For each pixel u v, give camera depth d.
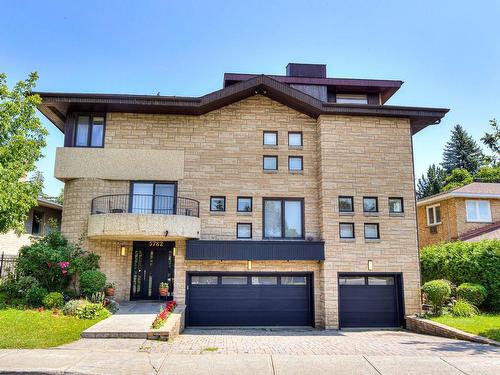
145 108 16.81
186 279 16.25
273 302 16.59
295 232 17.11
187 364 8.62
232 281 16.61
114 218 15.04
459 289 16.17
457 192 22.77
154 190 16.91
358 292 16.59
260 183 17.20
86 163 16.56
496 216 23.05
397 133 17.56
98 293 14.70
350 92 20.75
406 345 11.48
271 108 17.81
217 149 17.28
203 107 16.86
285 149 17.56
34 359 8.60
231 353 9.90
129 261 16.78
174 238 15.90
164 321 12.23
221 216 16.81
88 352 9.36
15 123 14.21
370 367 8.59
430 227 25.12
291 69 22.02
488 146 17.58
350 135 17.34
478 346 11.16
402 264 16.67
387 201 17.05
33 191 14.50
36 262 14.92
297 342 12.09
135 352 9.52
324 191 16.83
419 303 16.48
